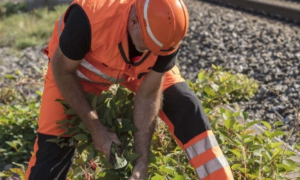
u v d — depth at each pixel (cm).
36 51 989
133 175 306
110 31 278
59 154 312
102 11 277
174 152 358
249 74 651
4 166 467
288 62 649
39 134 317
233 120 351
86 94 314
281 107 524
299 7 998
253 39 778
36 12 1475
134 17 274
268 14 986
